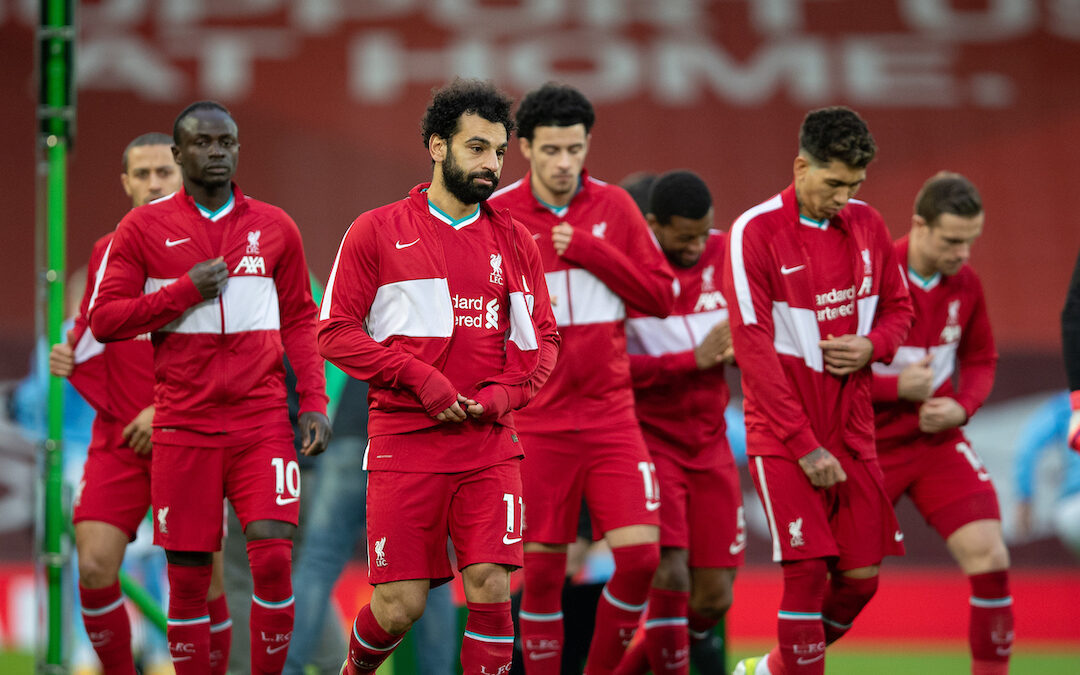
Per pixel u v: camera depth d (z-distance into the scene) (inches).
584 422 692.7
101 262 695.1
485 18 2114.9
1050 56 2135.8
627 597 682.8
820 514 637.9
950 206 737.6
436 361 553.6
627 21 2134.6
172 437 614.9
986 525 730.2
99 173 1876.2
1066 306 545.0
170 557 618.8
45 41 757.9
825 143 622.2
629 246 716.7
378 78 2041.1
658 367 735.1
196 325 615.2
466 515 553.0
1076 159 2022.6
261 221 635.5
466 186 548.1
